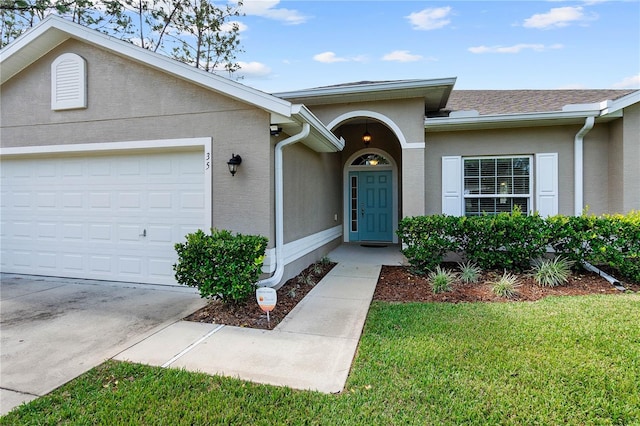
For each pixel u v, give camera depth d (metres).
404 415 2.47
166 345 3.70
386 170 11.24
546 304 4.82
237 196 5.48
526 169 7.86
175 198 5.96
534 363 3.13
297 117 5.16
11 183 6.88
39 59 6.29
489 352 3.36
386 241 11.26
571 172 7.59
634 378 2.87
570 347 3.44
